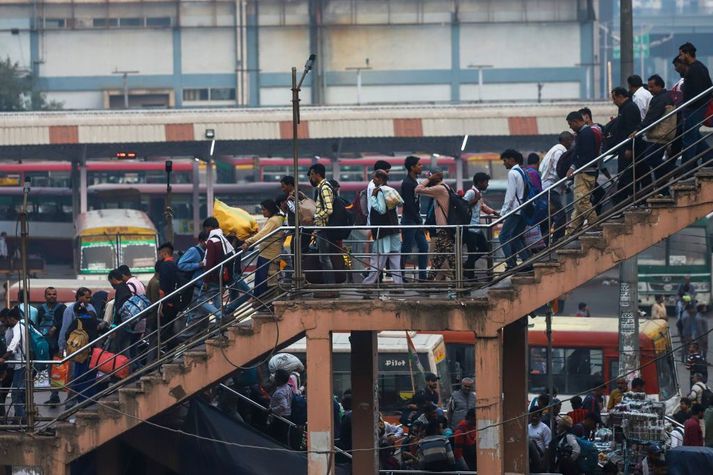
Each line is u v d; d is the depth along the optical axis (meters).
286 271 23.38
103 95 108.50
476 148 80.38
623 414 26.03
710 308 59.28
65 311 26.61
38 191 83.31
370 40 108.44
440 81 109.19
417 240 24.47
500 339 22.69
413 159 24.41
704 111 22.55
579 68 109.75
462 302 22.30
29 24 108.25
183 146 74.81
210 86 108.44
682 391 43.47
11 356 25.38
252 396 28.84
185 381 23.20
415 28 108.56
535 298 22.14
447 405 34.12
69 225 83.50
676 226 21.70
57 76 108.56
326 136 72.88
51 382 25.78
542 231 24.00
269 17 107.81
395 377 35.97
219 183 85.69
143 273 63.84
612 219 22.44
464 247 23.62
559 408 32.00
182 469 25.58
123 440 25.56
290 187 24.41
